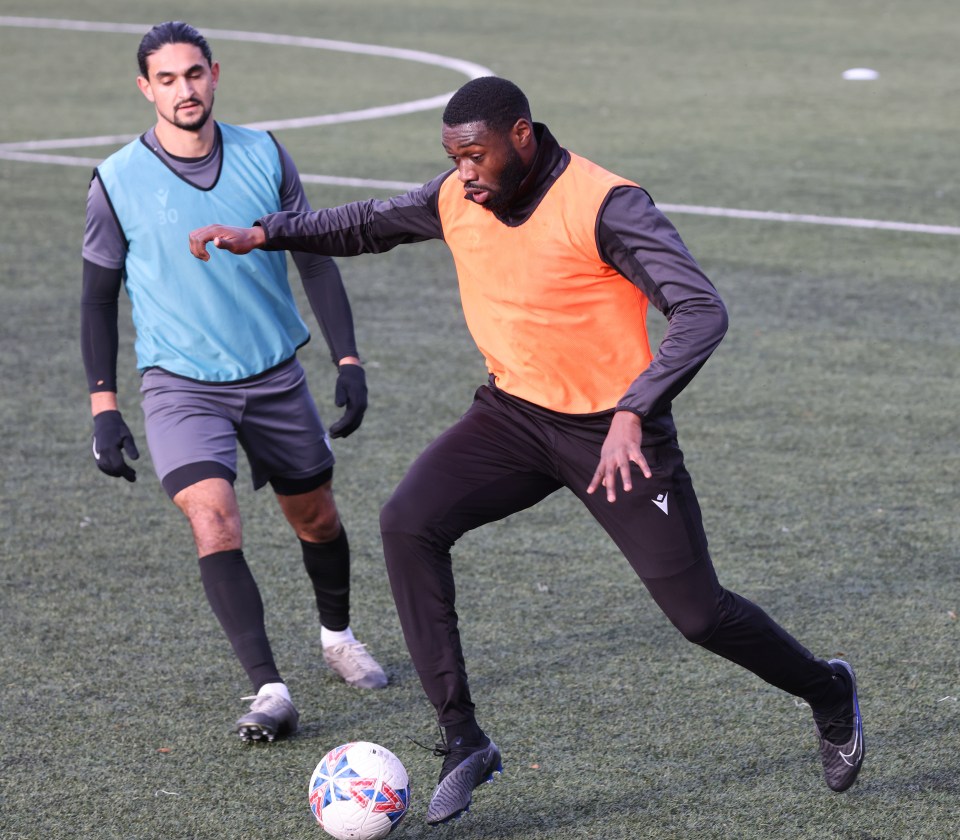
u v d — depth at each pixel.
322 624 16.61
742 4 100.12
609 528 12.91
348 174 47.97
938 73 70.69
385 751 12.82
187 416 15.33
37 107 61.50
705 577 12.75
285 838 13.09
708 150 51.88
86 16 94.56
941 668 16.41
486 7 99.12
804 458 23.75
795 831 13.09
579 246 12.05
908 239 39.50
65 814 13.52
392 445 24.67
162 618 18.09
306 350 30.70
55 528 21.12
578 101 62.81
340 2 102.12
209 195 15.25
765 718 15.27
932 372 28.48
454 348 30.41
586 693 15.92
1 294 34.44
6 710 15.63
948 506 21.64
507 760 14.51
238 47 80.75
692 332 11.59
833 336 30.97
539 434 12.91
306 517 16.12
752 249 38.53
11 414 26.25
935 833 13.04
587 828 13.22
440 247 39.88
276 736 14.95
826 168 48.78
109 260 15.39
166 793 13.91
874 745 14.70
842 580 18.98
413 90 66.31
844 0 101.88
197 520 14.97
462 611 18.19
